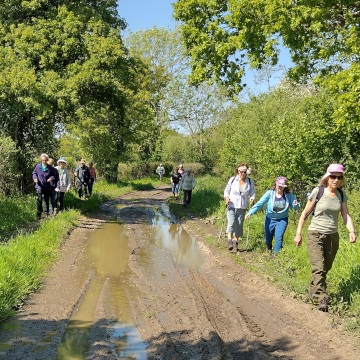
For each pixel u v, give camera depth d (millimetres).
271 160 13562
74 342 5508
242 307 6871
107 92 18016
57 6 17891
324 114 13438
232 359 5000
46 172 14352
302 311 6480
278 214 9602
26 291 7191
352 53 11641
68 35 16891
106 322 6199
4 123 17781
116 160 33906
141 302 6996
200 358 5012
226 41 14977
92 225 14648
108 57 16719
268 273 8484
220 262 9547
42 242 10133
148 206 21938
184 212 18578
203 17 15531
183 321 6172
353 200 10734
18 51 16734
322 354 5113
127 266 9398
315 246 6629
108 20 18844
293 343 5469
